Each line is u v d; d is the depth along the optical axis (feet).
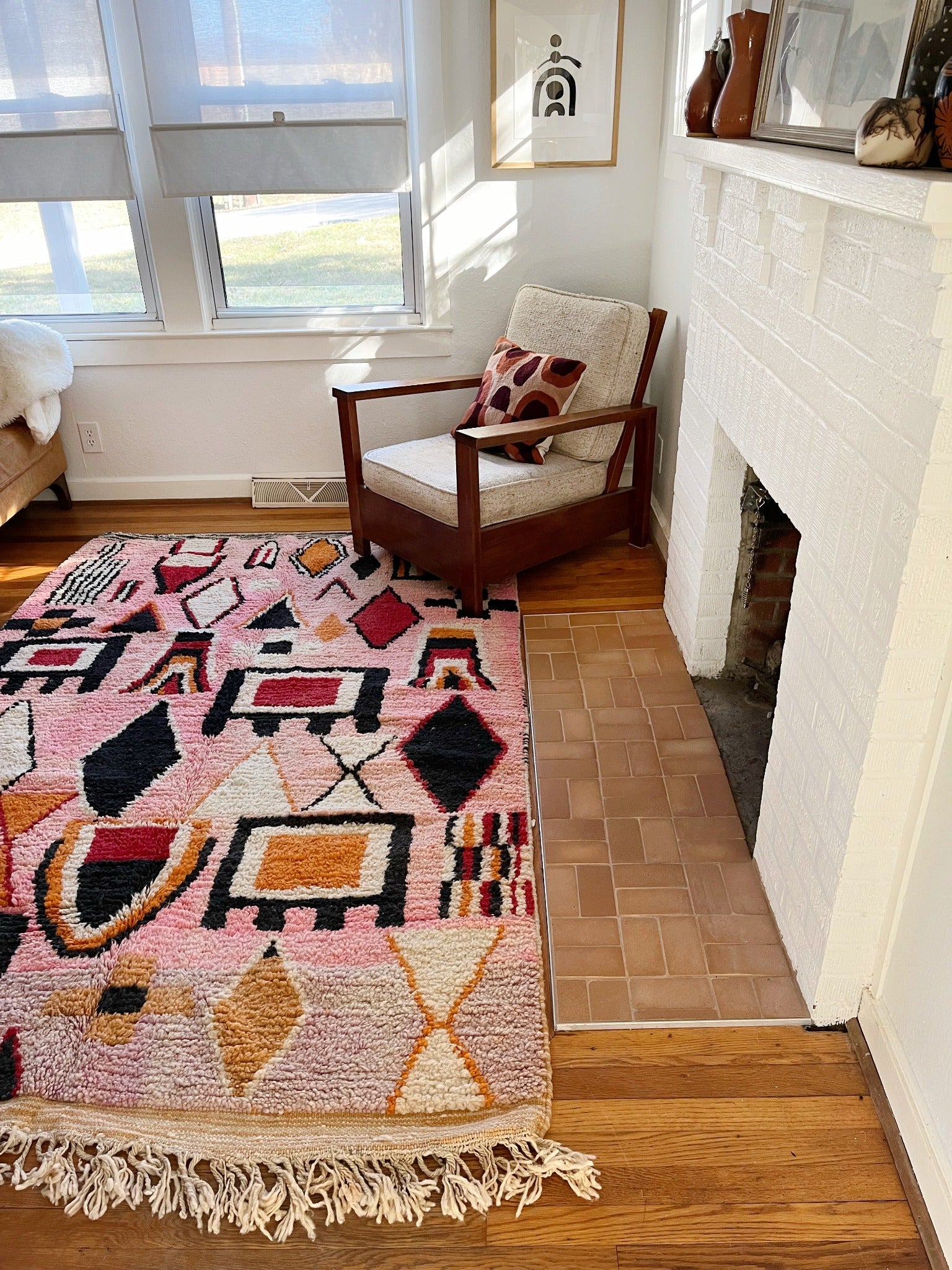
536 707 7.45
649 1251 3.94
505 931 5.40
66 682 7.87
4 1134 4.42
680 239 8.93
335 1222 4.10
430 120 9.66
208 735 7.17
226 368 10.87
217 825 6.24
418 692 7.64
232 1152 4.32
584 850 6.04
